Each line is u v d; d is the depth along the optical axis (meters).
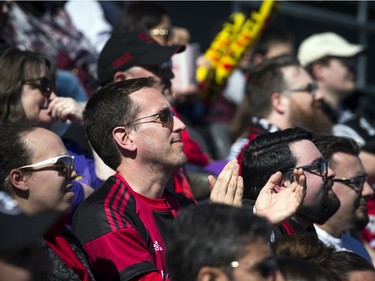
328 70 18.89
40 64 12.19
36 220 7.12
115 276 9.80
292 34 23.59
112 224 9.97
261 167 11.14
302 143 11.20
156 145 10.43
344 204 12.27
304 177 9.73
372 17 25.41
